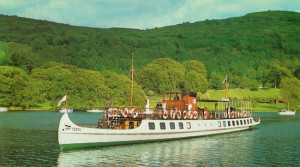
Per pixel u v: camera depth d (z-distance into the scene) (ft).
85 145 147.64
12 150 152.66
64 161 129.08
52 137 196.34
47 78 560.61
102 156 137.69
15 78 494.59
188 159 138.21
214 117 223.92
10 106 497.46
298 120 381.19
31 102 493.77
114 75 568.41
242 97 647.56
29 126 260.01
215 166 127.54
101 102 511.81
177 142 179.32
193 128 192.75
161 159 136.15
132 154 143.02
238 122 244.01
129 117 169.78
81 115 427.74
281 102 635.66
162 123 173.47
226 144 180.14
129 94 531.91
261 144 182.70
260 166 129.29
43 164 125.49
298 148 169.99
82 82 526.16
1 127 250.98
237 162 135.13
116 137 154.92
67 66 642.63
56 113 443.73
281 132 246.27
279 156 148.77
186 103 200.75
